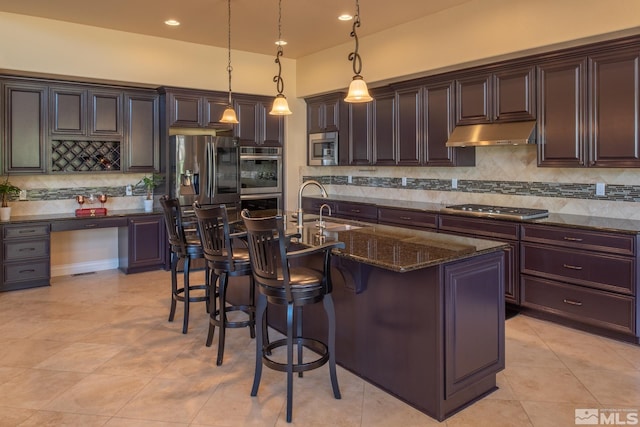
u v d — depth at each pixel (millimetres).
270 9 4652
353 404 2648
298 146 7004
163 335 3730
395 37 5211
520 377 2961
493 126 4512
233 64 6262
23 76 5082
